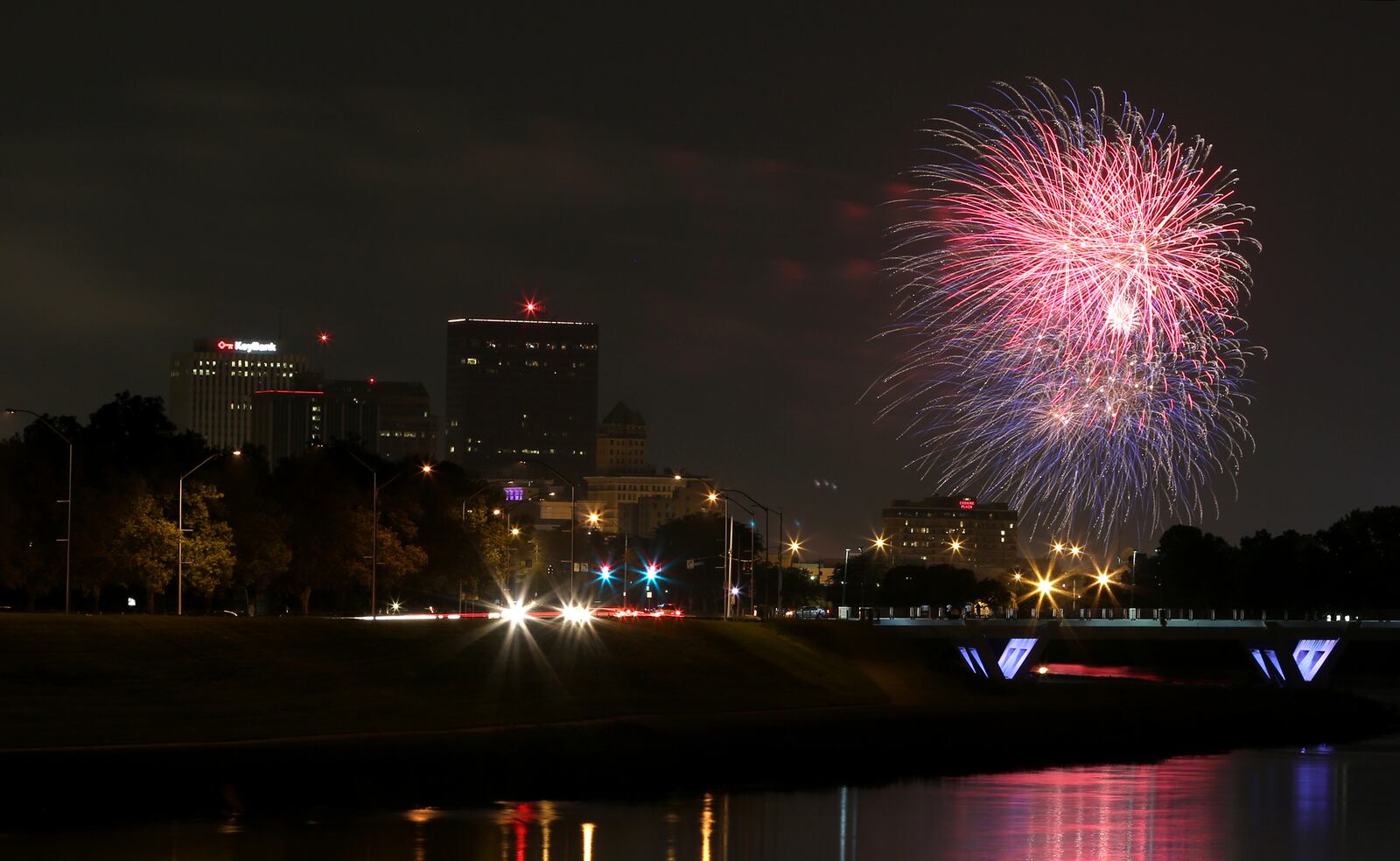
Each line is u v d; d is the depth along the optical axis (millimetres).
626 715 133125
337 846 88312
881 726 138750
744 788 113875
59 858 83312
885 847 94375
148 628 128625
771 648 173250
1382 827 105375
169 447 181375
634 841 93250
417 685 131125
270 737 108688
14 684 111688
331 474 186375
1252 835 101875
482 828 94750
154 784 96875
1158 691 198375
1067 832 101062
